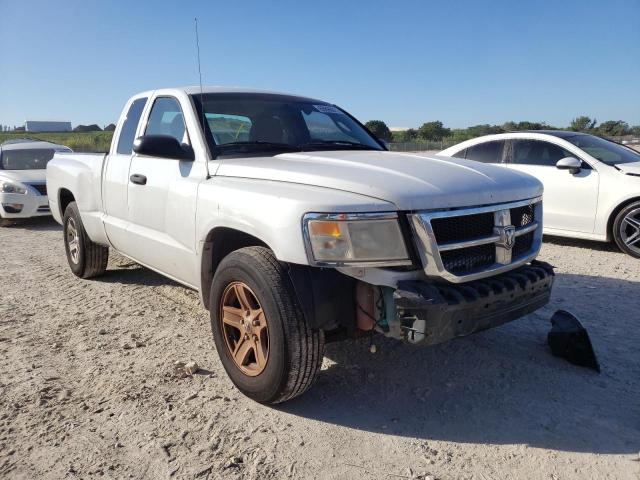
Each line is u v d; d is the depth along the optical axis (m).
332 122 4.83
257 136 4.22
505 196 3.25
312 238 2.87
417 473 2.67
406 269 2.95
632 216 6.98
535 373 3.70
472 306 2.90
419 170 3.27
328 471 2.69
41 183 10.73
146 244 4.51
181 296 5.54
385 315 3.02
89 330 4.60
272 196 3.09
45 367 3.85
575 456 2.78
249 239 3.60
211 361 3.97
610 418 3.12
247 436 2.98
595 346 4.11
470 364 3.86
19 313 5.03
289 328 2.98
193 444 2.92
